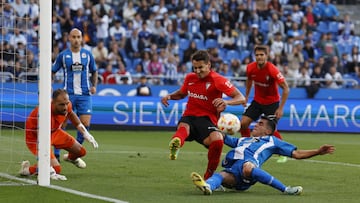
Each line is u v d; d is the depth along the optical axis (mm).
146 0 74312
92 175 29500
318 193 25016
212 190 23688
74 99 36219
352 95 68125
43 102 24969
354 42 79562
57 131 29438
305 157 24188
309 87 67312
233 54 73938
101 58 68312
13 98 52188
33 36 64375
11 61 60500
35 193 23344
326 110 65375
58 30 69250
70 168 32094
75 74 36156
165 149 44438
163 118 63281
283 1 80125
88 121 36500
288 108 64750
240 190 24906
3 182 26188
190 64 70500
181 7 74875
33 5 66000
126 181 27641
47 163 25406
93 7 71562
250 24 76000
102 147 45219
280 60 72750
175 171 31688
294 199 23203
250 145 24625
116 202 21781
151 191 24750
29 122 28172
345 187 26953
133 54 70875
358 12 83438
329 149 23859
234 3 76438
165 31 73000
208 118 26641
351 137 60281
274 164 36031
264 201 22594
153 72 68500
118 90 63625
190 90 26906
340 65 73750
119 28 71562
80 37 36062
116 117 62594
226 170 24359
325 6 79875
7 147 40531
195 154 41219
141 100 63125
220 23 74812
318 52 76375
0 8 62250
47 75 24859
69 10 70312
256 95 38438
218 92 26594
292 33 76562
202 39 74000
